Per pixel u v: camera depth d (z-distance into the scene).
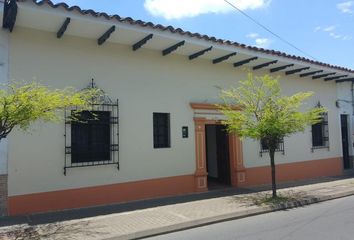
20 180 8.74
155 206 9.62
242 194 11.39
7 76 8.70
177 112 11.51
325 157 16.33
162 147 11.23
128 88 10.53
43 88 6.90
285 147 14.62
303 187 12.80
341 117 17.72
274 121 10.01
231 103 12.55
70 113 9.09
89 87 9.82
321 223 7.75
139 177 10.56
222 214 8.56
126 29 9.43
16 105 6.43
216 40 11.05
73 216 8.58
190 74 11.89
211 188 12.61
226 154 13.52
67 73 9.55
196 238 7.00
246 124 10.50
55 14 8.37
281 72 14.71
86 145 9.80
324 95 16.62
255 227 7.66
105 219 8.28
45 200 9.03
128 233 7.15
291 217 8.52
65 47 9.57
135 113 10.62
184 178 11.50
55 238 6.88
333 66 15.04
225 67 12.81
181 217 8.34
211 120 12.23
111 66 10.27
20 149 8.77
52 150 9.19
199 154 11.88
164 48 10.99
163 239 7.08
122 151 10.29
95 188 9.77
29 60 9.02
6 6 8.06
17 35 8.91
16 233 7.22
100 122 10.02
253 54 12.15
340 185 13.15
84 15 8.73
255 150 13.53
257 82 12.58
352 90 18.09
